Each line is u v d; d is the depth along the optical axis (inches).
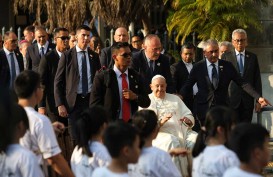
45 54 820.0
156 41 795.4
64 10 1194.0
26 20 1536.7
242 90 866.1
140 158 481.7
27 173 422.0
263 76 1055.0
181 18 1074.1
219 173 451.2
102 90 707.4
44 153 493.0
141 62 801.6
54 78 811.4
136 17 1194.0
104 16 1172.5
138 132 416.5
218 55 821.2
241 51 869.2
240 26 1054.4
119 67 710.5
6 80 878.4
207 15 1058.7
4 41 887.1
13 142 425.7
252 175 385.1
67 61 784.9
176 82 894.4
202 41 1054.4
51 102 814.5
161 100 765.9
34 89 498.6
